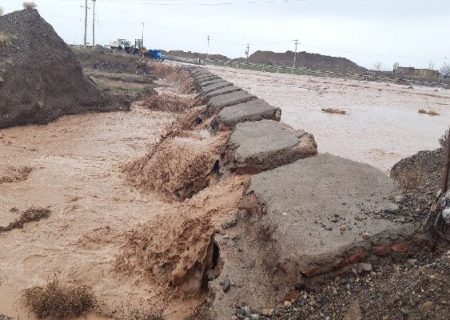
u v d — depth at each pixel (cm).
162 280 861
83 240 1065
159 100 3042
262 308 615
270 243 680
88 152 1875
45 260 971
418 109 2914
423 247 624
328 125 2058
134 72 5212
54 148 1919
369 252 618
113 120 2570
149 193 1385
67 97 2608
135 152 1888
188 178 1298
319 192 773
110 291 850
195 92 3203
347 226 656
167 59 7794
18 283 883
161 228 991
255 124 1329
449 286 489
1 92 2195
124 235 1090
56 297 800
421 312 480
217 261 743
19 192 1369
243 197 831
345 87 4534
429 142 1781
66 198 1338
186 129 1911
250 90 3506
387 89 4662
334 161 899
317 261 604
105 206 1283
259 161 1045
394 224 645
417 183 922
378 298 535
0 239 1068
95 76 4025
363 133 1909
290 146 1065
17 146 1912
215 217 848
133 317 753
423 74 8600
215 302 635
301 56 10362
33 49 2455
